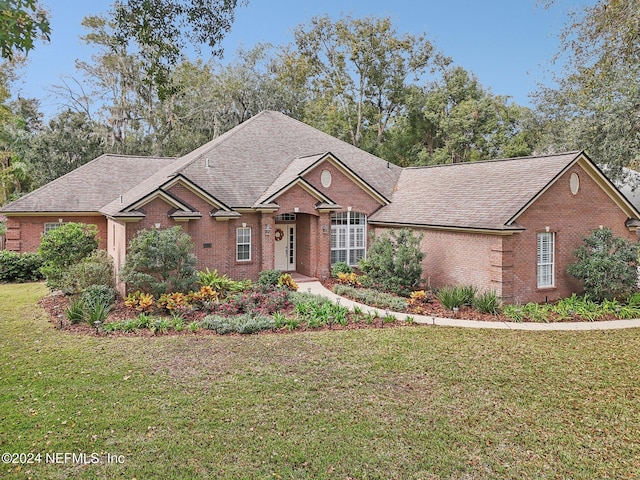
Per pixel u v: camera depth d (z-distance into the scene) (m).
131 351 11.80
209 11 10.21
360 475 6.36
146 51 10.54
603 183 19.48
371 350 11.94
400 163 51.28
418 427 7.75
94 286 16.97
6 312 16.72
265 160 25.06
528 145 47.16
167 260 16.75
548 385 9.67
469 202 19.84
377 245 20.41
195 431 7.53
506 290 17.30
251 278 22.08
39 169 37.72
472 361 11.16
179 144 43.59
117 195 26.97
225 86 45.09
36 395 8.98
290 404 8.58
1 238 29.98
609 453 7.01
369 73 47.91
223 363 10.85
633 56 14.55
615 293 18.91
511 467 6.61
